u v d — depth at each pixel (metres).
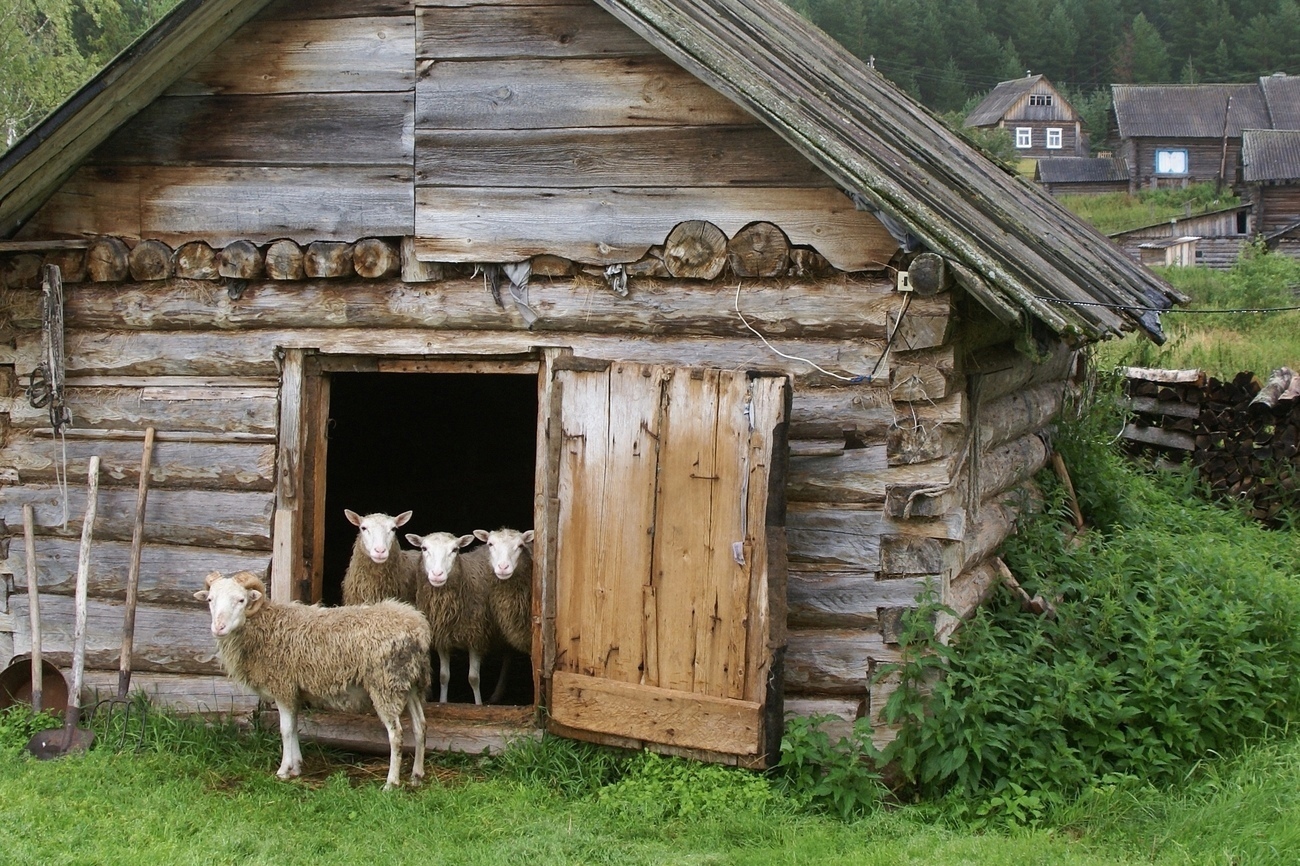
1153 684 7.00
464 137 7.32
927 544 6.90
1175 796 6.61
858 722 6.70
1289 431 13.17
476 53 7.29
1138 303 10.27
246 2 7.25
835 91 9.44
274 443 7.71
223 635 6.88
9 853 5.70
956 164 10.30
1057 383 11.23
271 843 6.04
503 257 7.31
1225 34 84.31
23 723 7.67
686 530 6.80
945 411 6.87
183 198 7.67
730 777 6.70
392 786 6.91
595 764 7.05
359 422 13.15
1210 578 8.67
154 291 7.79
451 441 14.33
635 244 7.16
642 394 6.87
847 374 6.95
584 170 7.20
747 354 7.10
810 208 6.93
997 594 7.98
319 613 6.95
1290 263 32.06
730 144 7.02
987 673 6.82
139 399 7.84
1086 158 64.94
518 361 7.54
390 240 7.49
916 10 83.81
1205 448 13.79
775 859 5.89
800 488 7.02
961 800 6.50
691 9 8.43
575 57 7.17
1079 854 5.84
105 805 6.44
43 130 7.08
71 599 8.04
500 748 7.40
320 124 7.48
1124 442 14.72
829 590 7.00
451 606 8.05
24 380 8.02
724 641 6.74
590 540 7.00
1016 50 87.25
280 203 7.55
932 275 6.61
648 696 6.88
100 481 7.93
